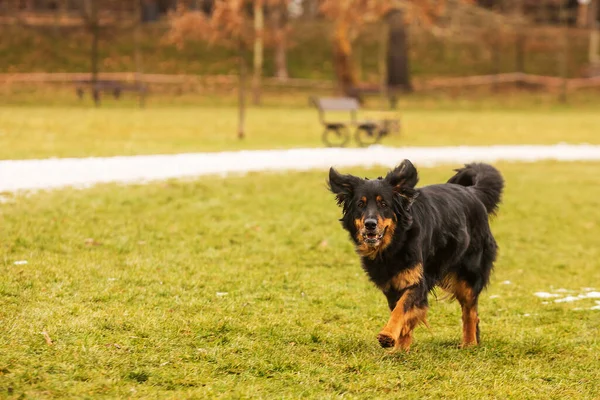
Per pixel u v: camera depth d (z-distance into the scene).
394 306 7.51
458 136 34.50
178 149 25.22
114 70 59.69
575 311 10.02
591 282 11.97
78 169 19.38
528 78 65.75
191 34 39.56
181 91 56.22
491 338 8.48
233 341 7.62
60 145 24.27
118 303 8.77
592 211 17.95
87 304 8.61
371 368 7.03
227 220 14.64
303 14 78.44
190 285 9.97
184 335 7.71
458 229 7.90
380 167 22.91
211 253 12.09
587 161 26.56
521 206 18.09
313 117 42.75
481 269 8.25
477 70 67.50
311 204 16.75
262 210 15.84
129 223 13.65
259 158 24.03
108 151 23.47
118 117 38.06
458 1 54.06
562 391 6.71
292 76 62.84
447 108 54.41
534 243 14.70
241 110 30.14
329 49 68.12
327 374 6.82
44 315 7.93
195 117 40.00
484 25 57.91
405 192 7.29
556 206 18.31
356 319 9.08
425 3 47.19
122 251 11.72
